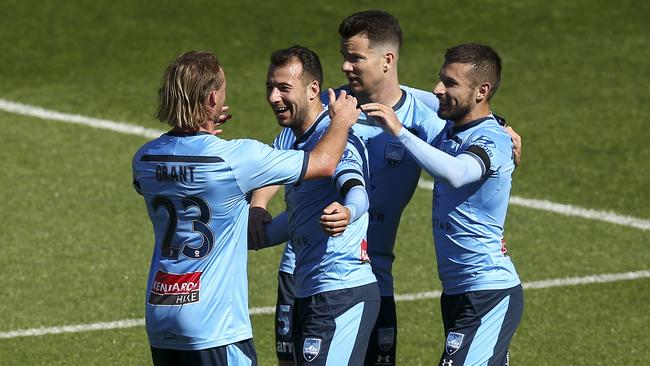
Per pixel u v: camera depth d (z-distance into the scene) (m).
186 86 20.89
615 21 61.59
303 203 23.38
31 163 45.78
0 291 34.62
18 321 32.56
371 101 25.34
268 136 48.59
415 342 31.36
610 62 57.00
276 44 58.59
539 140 48.22
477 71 23.31
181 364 21.67
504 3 63.31
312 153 21.34
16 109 51.66
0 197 42.44
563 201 42.53
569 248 38.47
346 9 62.22
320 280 23.31
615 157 46.59
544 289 35.19
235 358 21.34
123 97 53.09
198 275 21.17
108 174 44.84
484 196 23.39
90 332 31.91
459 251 23.75
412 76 54.91
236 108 51.38
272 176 21.11
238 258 21.50
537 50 58.22
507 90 53.78
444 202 23.86
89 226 40.03
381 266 25.95
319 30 60.06
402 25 60.44
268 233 25.31
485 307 23.52
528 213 41.41
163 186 21.22
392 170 25.52
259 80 54.56
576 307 33.84
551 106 51.97
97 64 56.78
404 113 25.45
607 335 31.88
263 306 33.97
